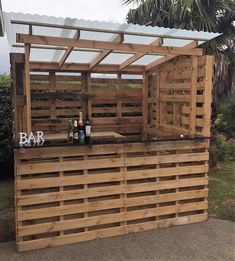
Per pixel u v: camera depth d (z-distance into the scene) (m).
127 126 5.53
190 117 3.86
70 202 3.28
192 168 3.72
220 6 5.72
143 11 6.12
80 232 3.33
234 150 7.30
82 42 3.27
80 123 3.34
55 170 3.13
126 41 3.83
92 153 3.26
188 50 3.66
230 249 3.14
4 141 5.40
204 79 3.64
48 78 4.97
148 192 3.61
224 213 4.09
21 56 3.73
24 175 3.09
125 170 3.43
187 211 3.78
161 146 3.54
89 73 5.16
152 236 3.43
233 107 7.91
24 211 3.07
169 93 4.61
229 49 7.24
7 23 3.25
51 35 3.57
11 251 3.09
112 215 3.42
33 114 4.94
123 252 3.07
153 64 4.96
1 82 5.36
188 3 5.36
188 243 3.26
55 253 3.06
